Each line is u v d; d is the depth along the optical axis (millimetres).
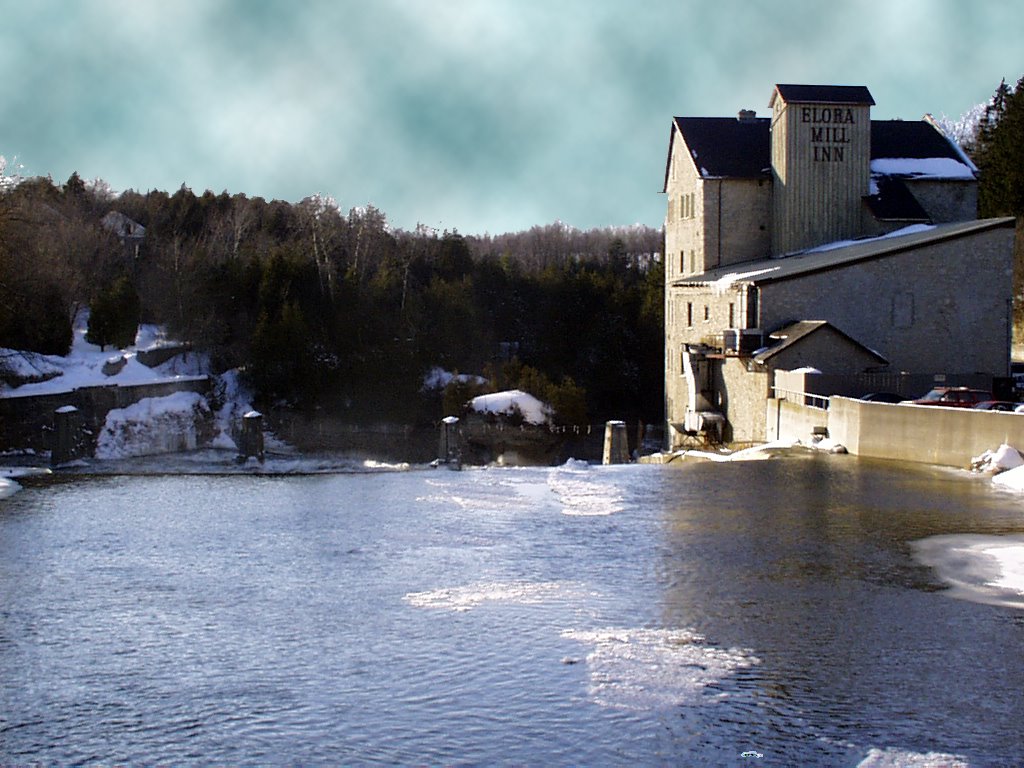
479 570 23656
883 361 48969
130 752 14172
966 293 50906
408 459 78438
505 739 14367
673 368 71625
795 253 64250
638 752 13930
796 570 23266
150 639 18703
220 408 82250
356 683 16422
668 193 77500
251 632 19047
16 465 52938
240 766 13719
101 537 27906
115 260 103938
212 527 29266
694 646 17906
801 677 16406
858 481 35125
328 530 28656
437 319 96562
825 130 64500
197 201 122375
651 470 40312
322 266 96062
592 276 106562
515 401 83188
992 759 13625
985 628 18797
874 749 13922
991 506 30328
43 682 16641
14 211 66438
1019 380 52438
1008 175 84438
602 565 24016
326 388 87188
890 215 62938
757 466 39312
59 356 79500
